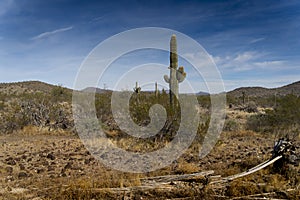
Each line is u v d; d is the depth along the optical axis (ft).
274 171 24.81
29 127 55.72
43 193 21.13
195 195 20.68
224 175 24.36
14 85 193.67
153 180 23.38
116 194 20.90
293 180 22.86
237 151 34.45
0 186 22.52
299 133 45.03
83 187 21.58
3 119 58.03
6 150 37.14
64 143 41.65
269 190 21.33
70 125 57.67
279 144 25.75
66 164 29.78
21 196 20.44
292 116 51.72
